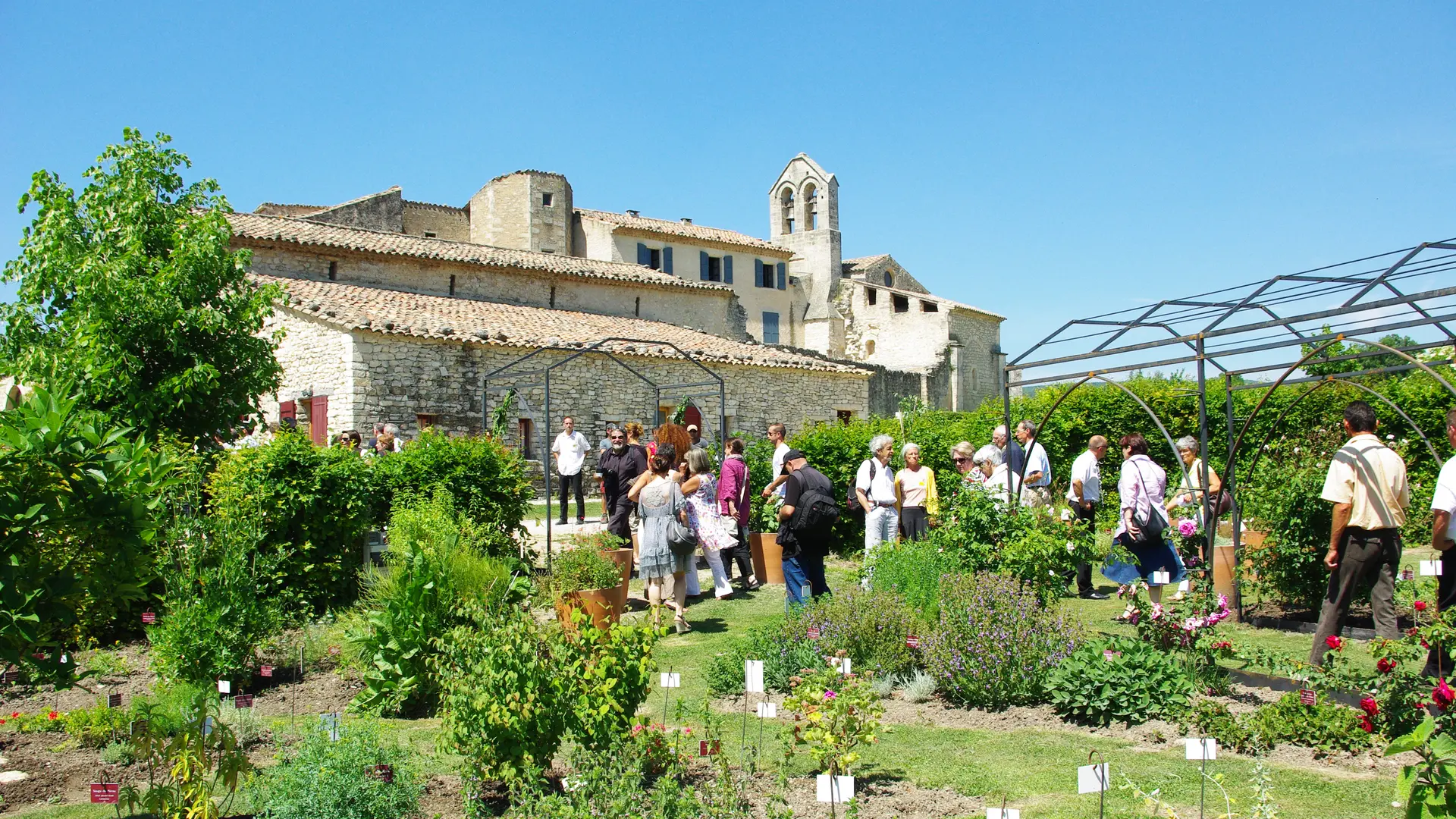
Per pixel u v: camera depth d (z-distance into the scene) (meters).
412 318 22.12
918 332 47.62
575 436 17.09
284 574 8.98
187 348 11.22
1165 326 9.61
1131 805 4.65
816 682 5.21
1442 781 3.52
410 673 6.49
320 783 4.34
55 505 3.90
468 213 43.69
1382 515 6.60
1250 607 9.73
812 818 4.52
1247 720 5.64
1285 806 4.57
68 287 11.02
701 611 10.41
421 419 21.20
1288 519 9.12
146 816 4.70
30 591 3.87
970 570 8.45
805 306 50.62
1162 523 8.79
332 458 10.42
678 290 34.75
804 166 51.47
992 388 49.91
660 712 6.54
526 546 12.19
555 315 28.17
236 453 10.20
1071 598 10.41
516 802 4.66
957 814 4.61
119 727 5.92
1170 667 6.19
